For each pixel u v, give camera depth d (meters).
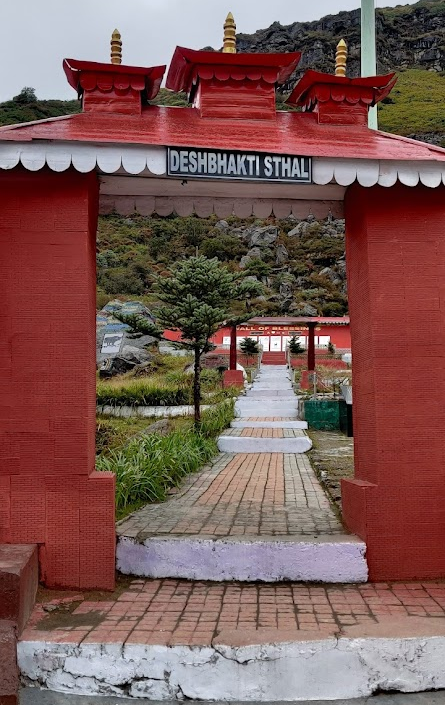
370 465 4.77
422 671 3.53
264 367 26.45
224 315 12.48
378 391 4.64
